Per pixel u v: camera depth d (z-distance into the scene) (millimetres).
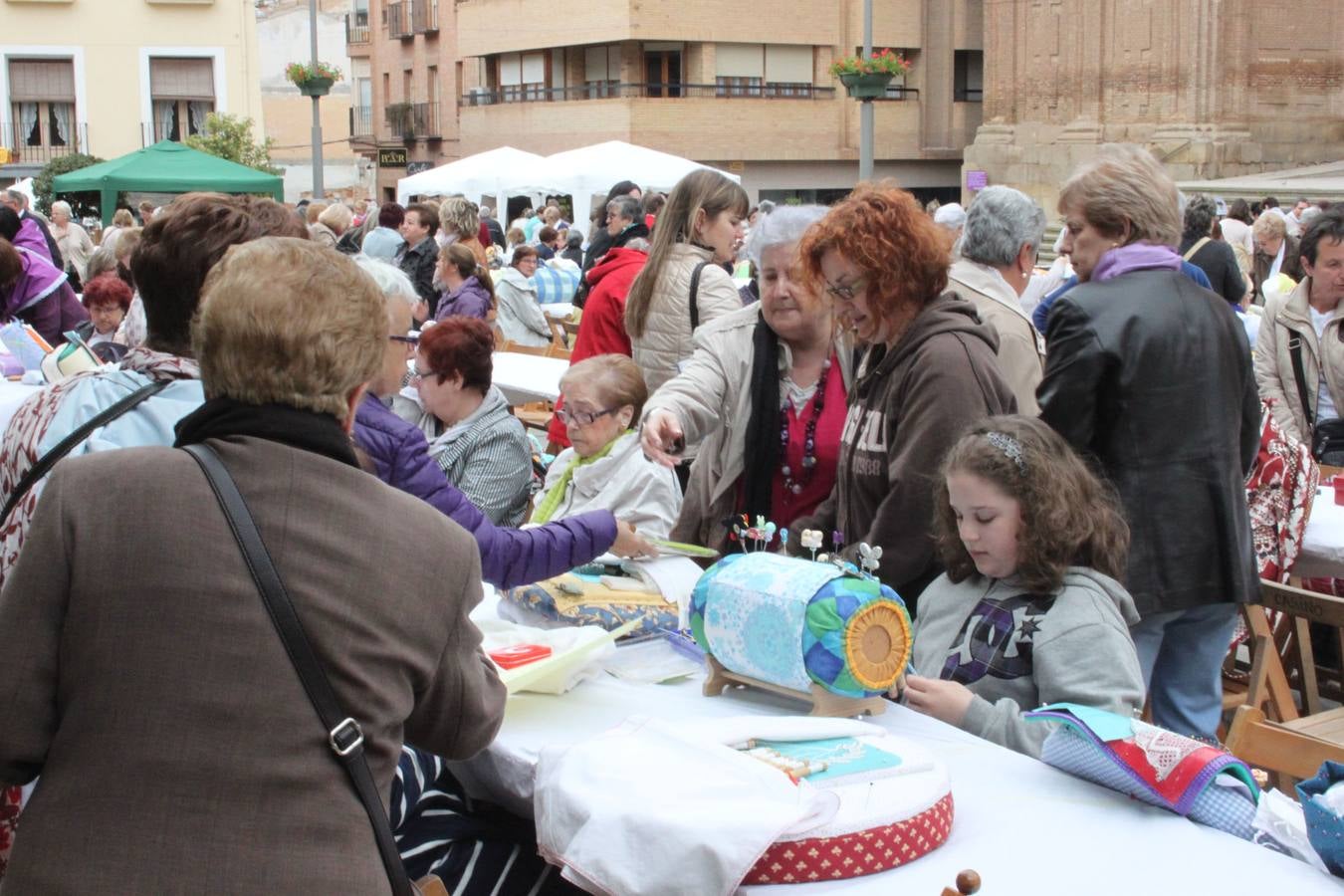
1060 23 34750
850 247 3297
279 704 1785
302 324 1893
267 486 1854
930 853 2168
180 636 1773
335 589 1833
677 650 3012
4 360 6191
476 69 41812
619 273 5512
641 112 35281
